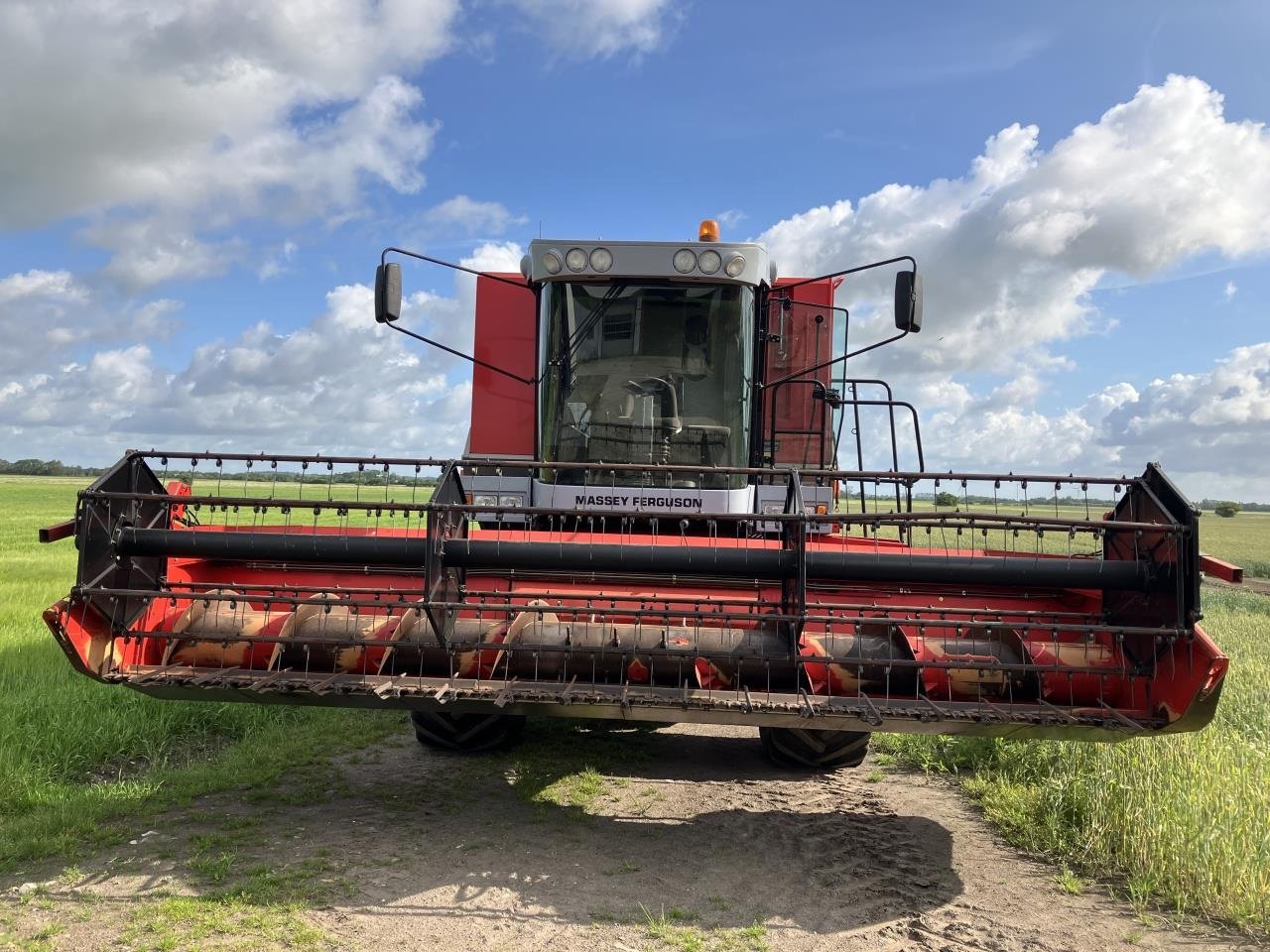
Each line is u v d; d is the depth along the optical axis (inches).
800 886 179.6
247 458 198.8
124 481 191.8
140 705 285.0
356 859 184.2
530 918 160.4
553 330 263.0
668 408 259.8
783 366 279.6
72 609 174.6
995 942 157.3
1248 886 169.9
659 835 205.5
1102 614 196.1
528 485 262.8
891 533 301.4
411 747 273.4
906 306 242.2
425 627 193.2
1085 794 213.6
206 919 154.0
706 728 313.3
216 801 218.5
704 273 255.4
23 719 264.2
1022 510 198.8
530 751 272.4
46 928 149.6
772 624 198.7
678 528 255.8
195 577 214.7
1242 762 222.7
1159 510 177.5
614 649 180.1
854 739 253.0
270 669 187.9
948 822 220.8
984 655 190.5
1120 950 155.4
